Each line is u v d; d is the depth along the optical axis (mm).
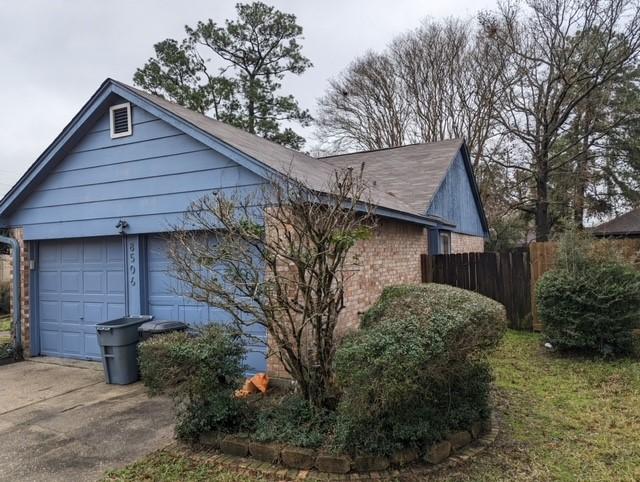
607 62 18750
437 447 3711
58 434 4629
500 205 22250
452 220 13977
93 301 7836
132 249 7160
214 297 5039
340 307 4379
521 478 3504
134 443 4355
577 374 6332
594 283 7098
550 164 21641
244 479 3564
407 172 13164
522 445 4086
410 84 27062
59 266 8227
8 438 4559
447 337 3547
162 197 6699
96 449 4242
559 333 7379
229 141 6102
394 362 3283
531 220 24203
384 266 8227
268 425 4070
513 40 20859
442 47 26031
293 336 4336
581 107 20422
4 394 6082
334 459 3570
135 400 5645
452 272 10688
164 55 23141
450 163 13492
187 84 23547
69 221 7648
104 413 5199
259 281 4297
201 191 6328
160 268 7047
